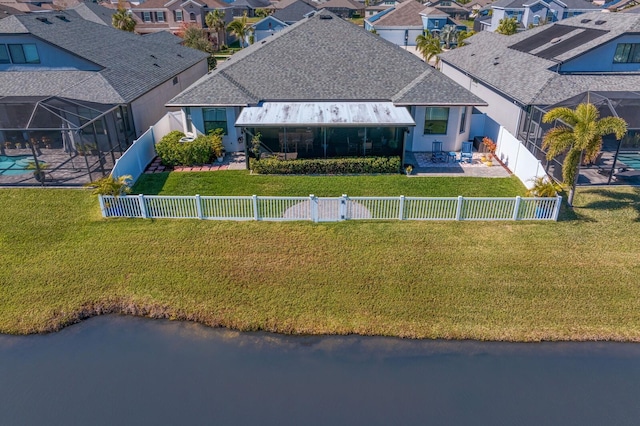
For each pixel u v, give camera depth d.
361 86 29.55
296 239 19.97
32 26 30.16
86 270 18.36
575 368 14.46
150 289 17.53
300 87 29.47
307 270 18.31
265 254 19.14
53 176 25.75
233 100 27.84
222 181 25.38
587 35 32.97
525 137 29.53
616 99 27.23
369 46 32.06
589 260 18.75
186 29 70.75
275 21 76.06
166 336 15.79
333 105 28.08
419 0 114.31
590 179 25.30
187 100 27.73
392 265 18.53
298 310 16.62
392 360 14.77
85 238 20.11
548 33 38.56
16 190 23.97
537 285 17.53
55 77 29.91
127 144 29.62
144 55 37.56
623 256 19.00
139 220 21.27
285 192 24.08
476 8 114.06
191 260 18.84
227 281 17.83
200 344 15.45
